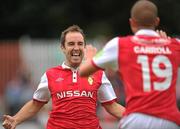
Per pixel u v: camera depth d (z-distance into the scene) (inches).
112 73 1647.4
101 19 2856.8
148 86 603.5
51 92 754.2
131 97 606.2
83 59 758.5
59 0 2810.0
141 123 601.0
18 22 2783.0
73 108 743.7
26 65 2154.3
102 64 615.2
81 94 746.2
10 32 2819.9
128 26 2787.9
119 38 620.7
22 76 1813.5
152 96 601.9
